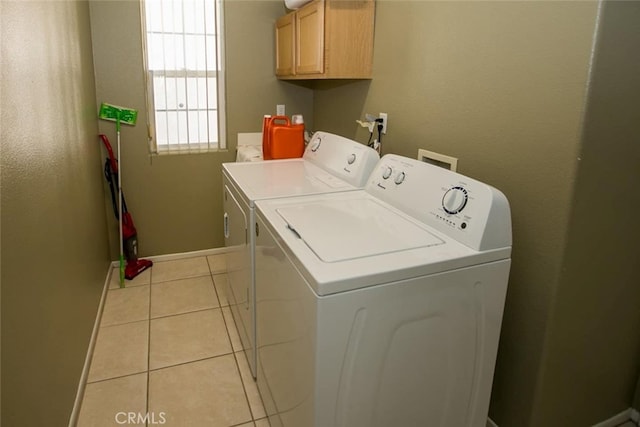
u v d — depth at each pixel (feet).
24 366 3.88
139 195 9.96
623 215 4.68
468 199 4.35
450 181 4.68
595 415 5.51
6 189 3.63
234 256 7.06
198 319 8.09
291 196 5.72
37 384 4.23
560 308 4.62
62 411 5.07
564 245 4.38
